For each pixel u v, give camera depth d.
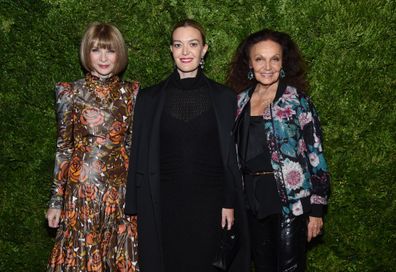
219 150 3.07
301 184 2.88
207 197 3.06
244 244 3.11
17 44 3.57
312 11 3.49
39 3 3.56
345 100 3.55
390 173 3.58
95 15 3.55
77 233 3.02
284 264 2.91
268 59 2.99
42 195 3.68
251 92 3.10
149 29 3.56
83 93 3.06
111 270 3.09
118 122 3.07
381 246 3.63
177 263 3.11
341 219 3.61
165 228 3.10
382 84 3.55
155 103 3.08
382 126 3.57
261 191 2.94
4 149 3.64
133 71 3.58
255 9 3.54
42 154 3.63
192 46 3.06
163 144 3.07
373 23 3.50
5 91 3.62
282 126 2.89
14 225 3.68
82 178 3.02
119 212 3.09
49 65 3.60
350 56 3.53
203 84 3.12
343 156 3.58
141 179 3.10
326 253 3.68
